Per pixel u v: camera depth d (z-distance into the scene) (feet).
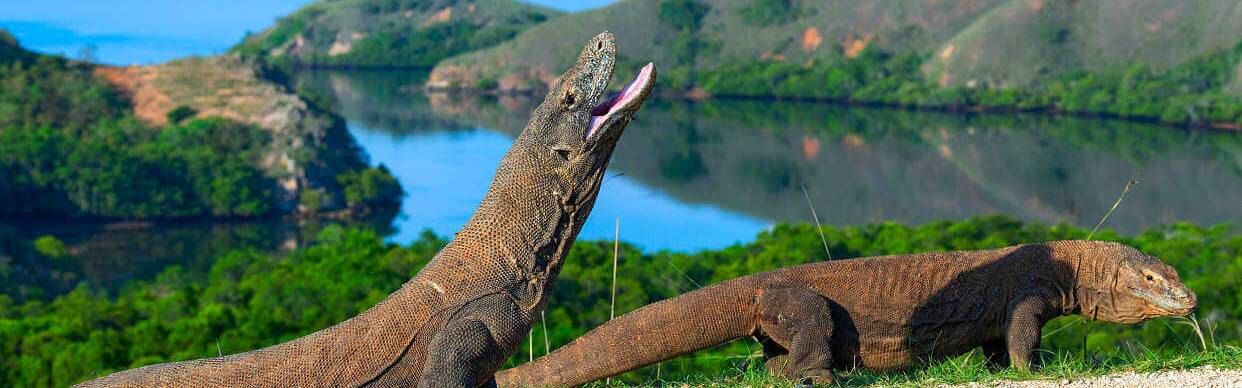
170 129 495.82
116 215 431.43
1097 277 27.48
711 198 496.23
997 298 27.45
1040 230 169.48
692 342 26.58
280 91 574.97
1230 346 24.56
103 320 139.03
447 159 580.71
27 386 112.16
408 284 16.87
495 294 16.52
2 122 510.58
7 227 321.11
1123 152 584.40
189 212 434.30
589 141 16.83
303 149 472.03
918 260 27.55
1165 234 162.61
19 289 277.23
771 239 168.14
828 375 26.00
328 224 427.74
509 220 16.83
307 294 132.05
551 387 26.13
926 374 24.82
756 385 25.18
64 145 442.50
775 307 26.55
